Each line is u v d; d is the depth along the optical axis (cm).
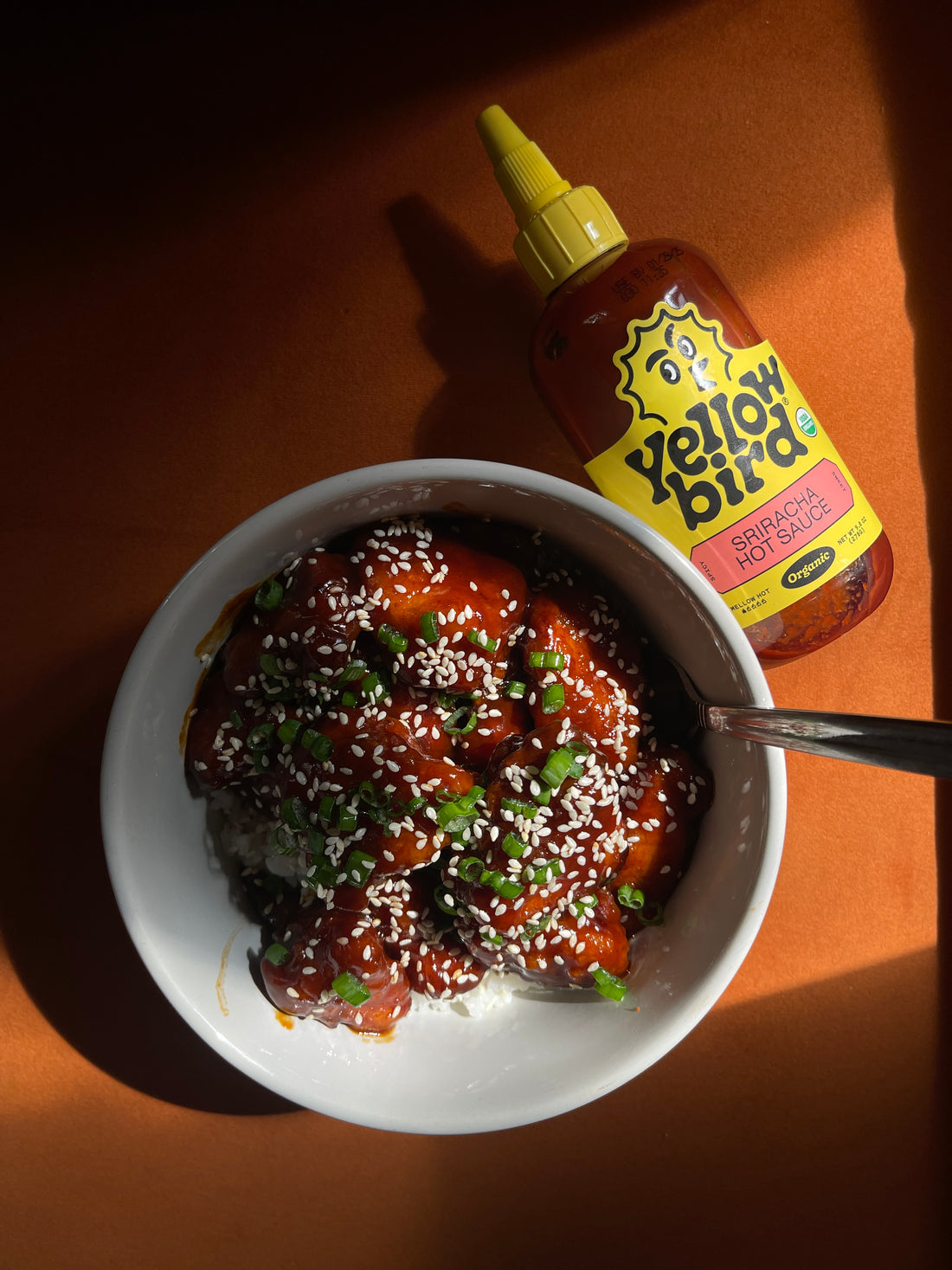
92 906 29
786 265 29
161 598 28
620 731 24
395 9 28
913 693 29
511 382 28
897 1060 30
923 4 29
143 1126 29
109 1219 29
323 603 22
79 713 29
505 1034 24
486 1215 30
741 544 24
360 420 28
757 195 29
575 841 22
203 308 28
